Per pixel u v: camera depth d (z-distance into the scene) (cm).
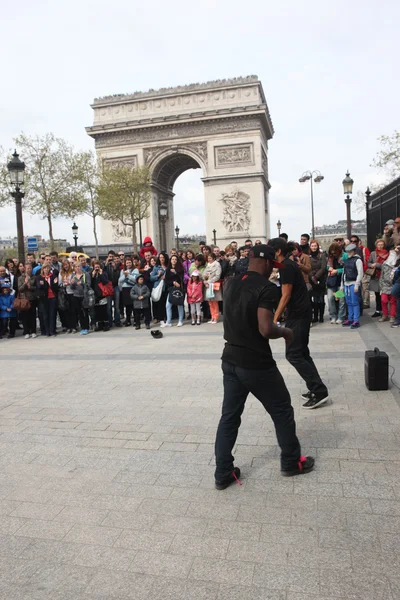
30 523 446
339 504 450
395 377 833
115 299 1719
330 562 370
